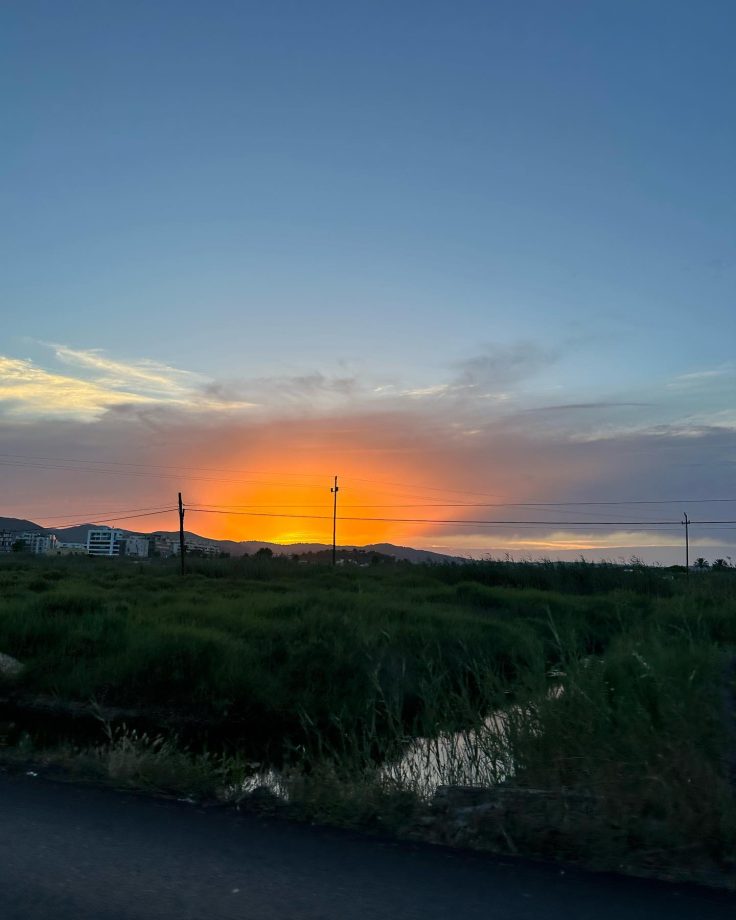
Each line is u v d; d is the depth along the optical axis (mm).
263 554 70688
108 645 19734
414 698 15414
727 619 16922
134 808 6086
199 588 40750
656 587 39438
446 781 7305
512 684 9508
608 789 5973
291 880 4688
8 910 4246
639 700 8148
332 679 17422
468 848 5309
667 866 5012
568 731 7184
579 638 14086
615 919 4246
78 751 8867
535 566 45938
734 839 5312
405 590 39438
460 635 20422
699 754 6469
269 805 6238
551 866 4996
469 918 4215
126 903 4352
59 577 48031
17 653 19812
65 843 5254
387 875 4785
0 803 6168
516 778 7059
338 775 6852
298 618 23203
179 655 18047
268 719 16156
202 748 13492
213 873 4785
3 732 14094
